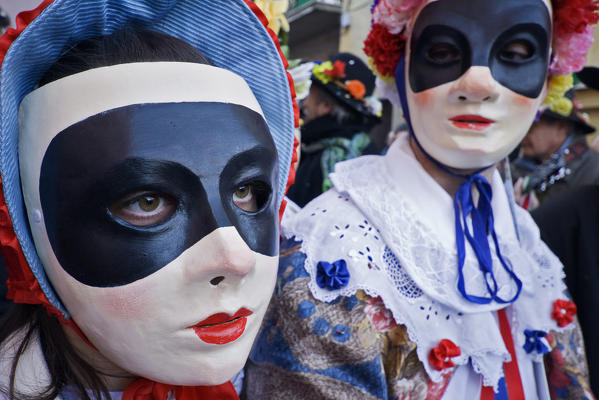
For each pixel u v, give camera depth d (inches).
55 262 25.5
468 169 46.6
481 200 47.2
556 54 49.9
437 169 47.1
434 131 44.4
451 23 42.9
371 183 46.1
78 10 26.1
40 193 25.3
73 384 28.6
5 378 27.7
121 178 24.1
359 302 40.3
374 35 50.8
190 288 24.8
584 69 65.4
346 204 45.1
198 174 24.8
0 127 24.5
